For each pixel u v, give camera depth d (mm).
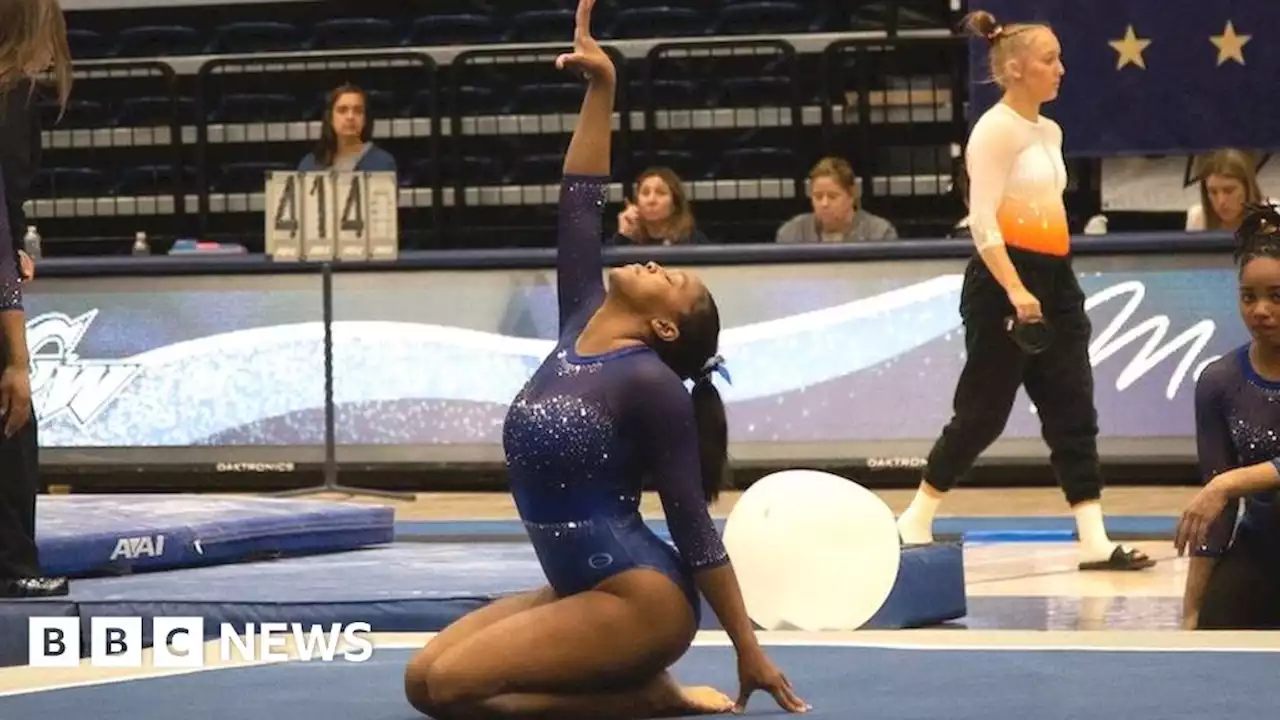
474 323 14531
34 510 7824
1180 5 15594
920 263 14109
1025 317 9820
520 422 5727
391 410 14633
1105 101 15773
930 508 10297
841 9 19297
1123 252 13961
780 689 5570
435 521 12734
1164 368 13961
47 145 19594
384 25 19906
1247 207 7977
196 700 5945
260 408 14719
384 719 5562
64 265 14844
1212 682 5969
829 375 14211
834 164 14734
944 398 14062
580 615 5566
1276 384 7594
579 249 6066
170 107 18812
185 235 18812
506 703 5527
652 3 20094
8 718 5648
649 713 5672
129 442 14859
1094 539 10312
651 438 5629
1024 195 10117
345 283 14672
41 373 14906
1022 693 5816
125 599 7582
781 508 7758
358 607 7645
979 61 15719
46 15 7402
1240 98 15586
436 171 18188
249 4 20703
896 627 8273
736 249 14227
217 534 9312
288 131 19312
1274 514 7691
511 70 19438
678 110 18828
